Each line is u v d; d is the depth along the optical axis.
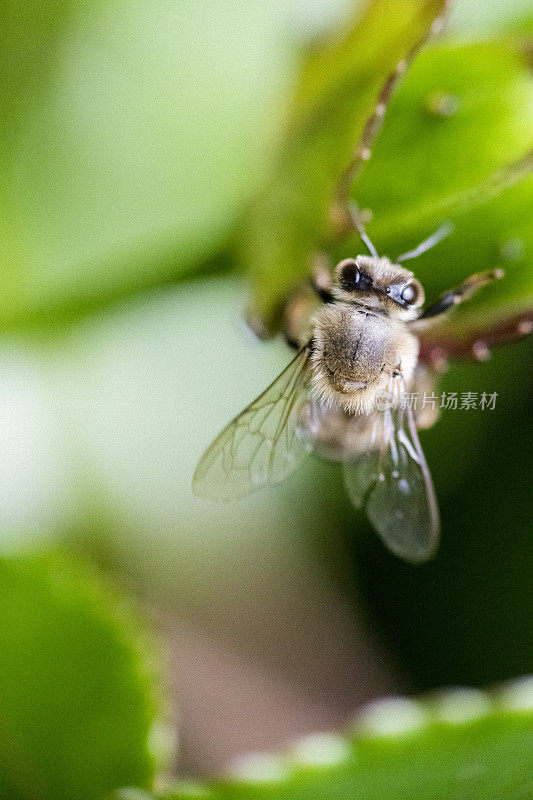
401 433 0.14
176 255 0.15
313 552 0.16
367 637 0.16
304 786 0.13
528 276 0.14
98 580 0.14
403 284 0.14
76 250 0.15
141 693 0.14
